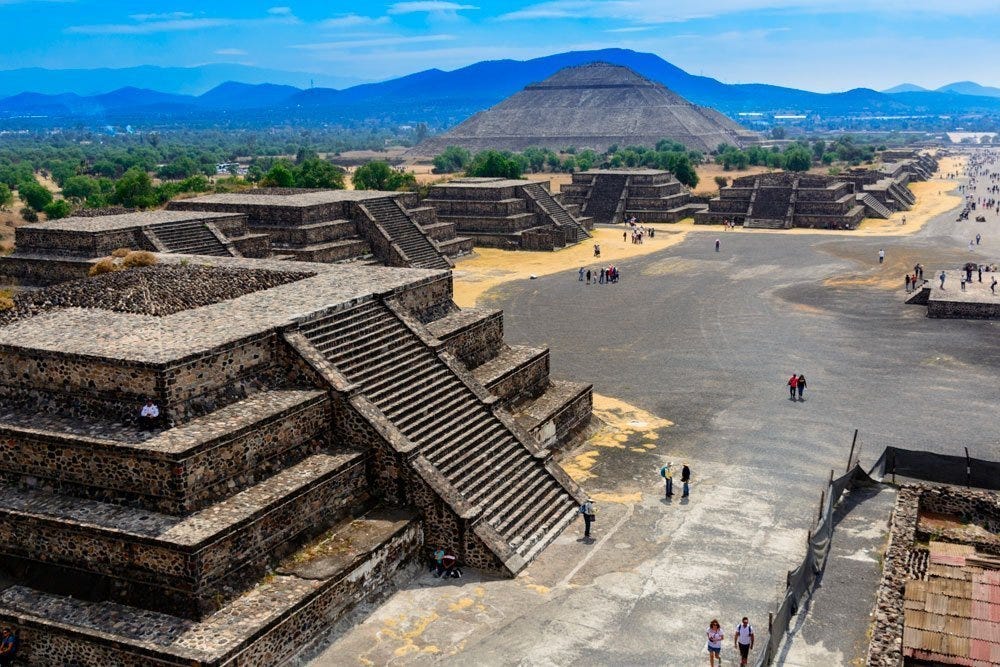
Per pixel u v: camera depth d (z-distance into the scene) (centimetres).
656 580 2770
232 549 2392
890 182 15425
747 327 6241
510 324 6384
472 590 2741
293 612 2338
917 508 3186
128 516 2416
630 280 8200
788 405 4503
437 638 2469
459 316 4075
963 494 3234
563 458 3844
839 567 2850
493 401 3456
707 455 3841
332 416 3009
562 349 5684
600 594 2692
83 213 7150
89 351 2681
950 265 8569
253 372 2934
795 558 2897
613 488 3509
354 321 3431
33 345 2766
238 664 2156
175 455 2366
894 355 5419
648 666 2317
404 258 7881
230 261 4350
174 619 2283
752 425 4209
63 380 2709
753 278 8219
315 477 2705
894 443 3922
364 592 2630
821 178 12850
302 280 3897
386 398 3161
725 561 2883
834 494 3195
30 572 2497
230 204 7612
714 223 12950
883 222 12775
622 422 4306
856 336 5912
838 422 4222
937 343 5666
